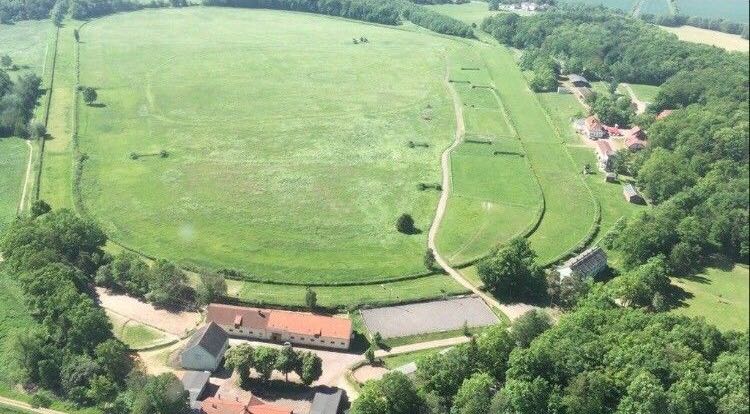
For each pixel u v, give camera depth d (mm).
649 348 138375
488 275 185250
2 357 155625
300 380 151375
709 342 144375
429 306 180125
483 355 145250
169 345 161750
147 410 132750
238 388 148250
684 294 185625
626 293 176750
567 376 136250
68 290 161375
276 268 192500
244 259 196500
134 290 178500
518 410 131250
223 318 166750
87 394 141125
